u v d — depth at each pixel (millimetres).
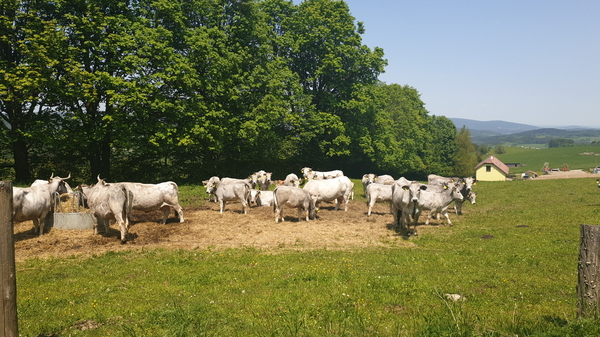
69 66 27516
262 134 37344
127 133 29453
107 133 30906
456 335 5973
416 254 13484
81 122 29938
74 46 29922
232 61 33781
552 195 30594
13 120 28875
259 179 27297
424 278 10297
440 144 91000
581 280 6008
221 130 32656
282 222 19156
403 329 6473
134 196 17547
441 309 7598
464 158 91188
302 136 46625
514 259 12578
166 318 7230
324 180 22781
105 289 9641
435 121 93812
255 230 17328
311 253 13656
